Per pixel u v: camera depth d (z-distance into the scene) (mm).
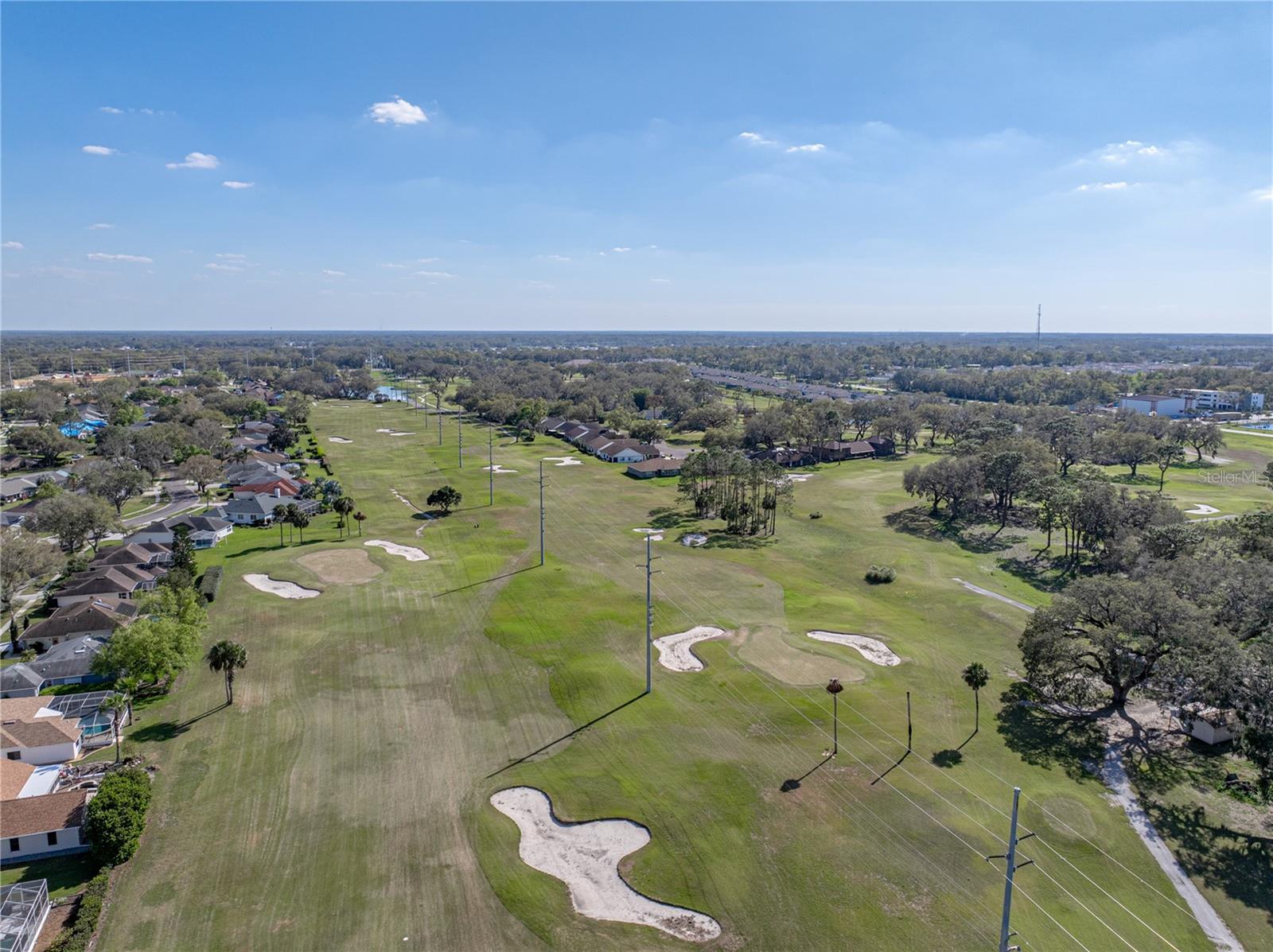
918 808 44375
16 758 49219
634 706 56562
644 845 41562
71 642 64750
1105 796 45812
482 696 58375
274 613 75750
